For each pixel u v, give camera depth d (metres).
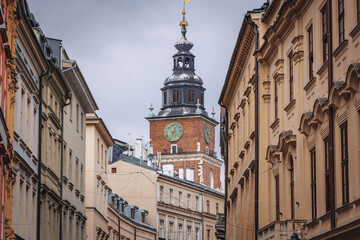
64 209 63.66
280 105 42.09
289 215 39.91
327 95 33.19
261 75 46.31
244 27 50.38
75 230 69.00
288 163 40.28
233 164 64.62
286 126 41.03
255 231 45.53
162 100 197.88
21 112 46.97
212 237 135.88
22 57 45.50
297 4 37.22
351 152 29.52
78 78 66.19
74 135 68.75
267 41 43.84
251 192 51.94
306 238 35.78
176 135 193.25
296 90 38.28
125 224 104.38
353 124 29.31
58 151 60.75
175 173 137.88
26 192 49.16
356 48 29.06
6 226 40.75
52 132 57.88
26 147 47.44
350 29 29.69
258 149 46.25
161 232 121.44
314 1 35.28
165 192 123.25
